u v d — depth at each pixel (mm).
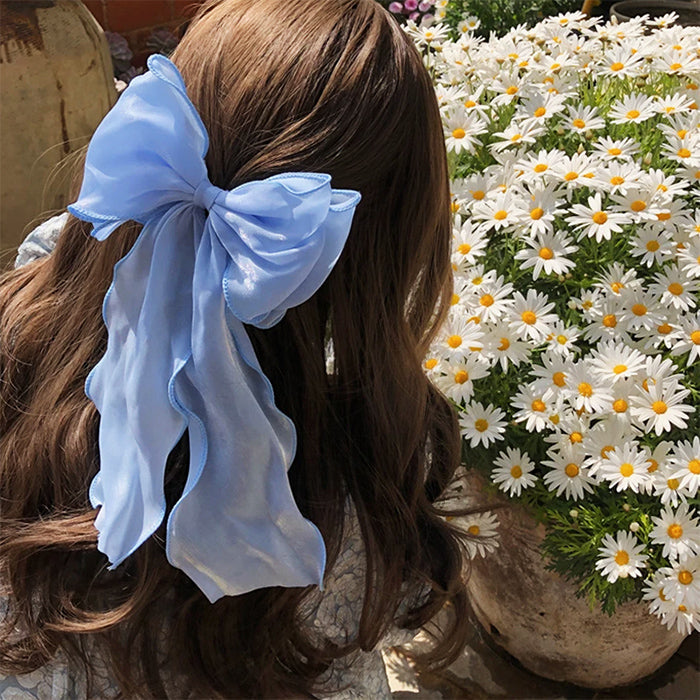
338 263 639
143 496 612
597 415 967
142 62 2719
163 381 597
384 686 933
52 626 690
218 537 618
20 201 1648
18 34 1527
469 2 2455
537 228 1011
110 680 758
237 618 710
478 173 1105
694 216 1093
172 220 595
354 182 604
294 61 588
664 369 942
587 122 1097
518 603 1243
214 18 646
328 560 711
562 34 1280
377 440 709
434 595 868
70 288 745
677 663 1388
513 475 1009
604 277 1018
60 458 708
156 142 549
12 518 728
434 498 925
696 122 1074
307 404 673
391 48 616
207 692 729
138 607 675
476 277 1018
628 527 994
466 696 1339
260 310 550
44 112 1589
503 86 1178
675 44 1209
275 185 529
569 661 1286
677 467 938
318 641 803
